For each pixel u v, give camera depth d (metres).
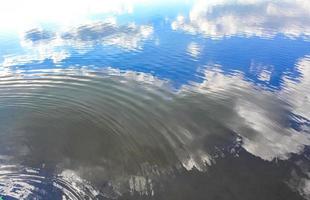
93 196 11.22
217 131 15.06
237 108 17.27
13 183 11.91
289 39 29.14
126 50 27.48
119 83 20.73
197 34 32.06
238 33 31.91
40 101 18.30
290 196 11.09
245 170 12.41
